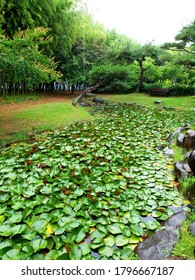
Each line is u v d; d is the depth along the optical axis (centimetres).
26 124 701
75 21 1619
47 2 1293
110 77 1366
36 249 210
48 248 217
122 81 1565
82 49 1791
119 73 1330
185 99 1476
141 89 1880
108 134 615
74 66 1666
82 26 1778
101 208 281
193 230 225
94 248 219
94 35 1895
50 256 204
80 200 299
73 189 324
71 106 994
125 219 262
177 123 796
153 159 458
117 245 225
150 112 1041
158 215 275
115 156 451
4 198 297
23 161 416
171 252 204
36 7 1248
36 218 258
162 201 307
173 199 315
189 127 608
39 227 241
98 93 1869
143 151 501
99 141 555
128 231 243
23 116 774
